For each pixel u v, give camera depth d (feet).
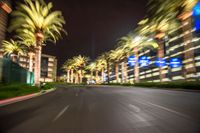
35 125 29.07
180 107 44.75
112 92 107.24
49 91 129.80
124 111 41.27
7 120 32.86
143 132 24.91
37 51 132.26
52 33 142.72
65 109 45.09
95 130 25.98
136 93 94.07
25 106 51.01
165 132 24.91
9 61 107.96
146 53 371.56
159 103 52.90
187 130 25.77
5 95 66.18
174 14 131.34
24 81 141.08
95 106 49.83
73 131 25.63
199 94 77.15
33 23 130.21
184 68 258.37
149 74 372.58
